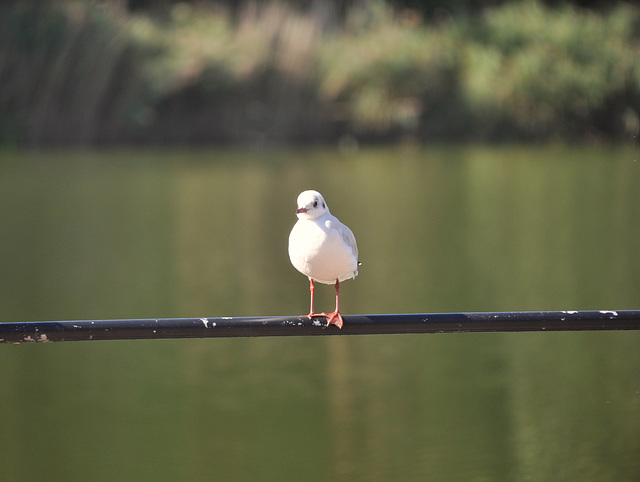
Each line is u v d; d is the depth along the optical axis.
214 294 13.12
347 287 13.60
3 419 9.06
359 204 20.39
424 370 10.30
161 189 21.98
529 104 30.48
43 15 28.97
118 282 13.87
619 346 11.09
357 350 11.06
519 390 9.67
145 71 29.64
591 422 8.85
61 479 7.82
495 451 8.34
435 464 8.02
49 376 10.27
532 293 13.07
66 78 29.11
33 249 16.17
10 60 28.75
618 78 29.95
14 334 5.76
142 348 11.27
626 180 22.84
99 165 25.77
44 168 25.08
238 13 34.16
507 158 27.30
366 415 9.08
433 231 17.56
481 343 11.32
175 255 15.64
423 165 26.14
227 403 9.42
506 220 18.47
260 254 15.65
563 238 16.67
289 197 20.97
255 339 11.49
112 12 30.48
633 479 7.86
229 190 21.86
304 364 10.54
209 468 7.96
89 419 9.08
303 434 8.60
